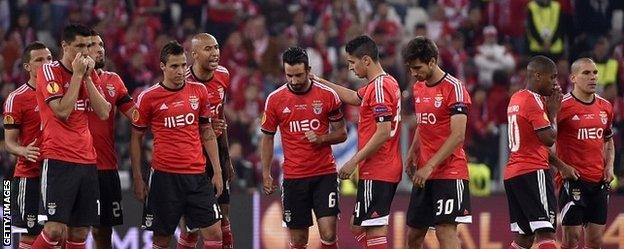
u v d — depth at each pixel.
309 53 69.44
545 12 72.50
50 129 36.59
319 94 38.84
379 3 76.69
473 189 55.84
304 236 39.72
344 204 50.03
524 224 39.50
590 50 73.50
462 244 50.75
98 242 39.62
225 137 40.69
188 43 67.00
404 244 50.03
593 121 40.97
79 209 37.00
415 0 78.00
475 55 72.56
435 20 74.94
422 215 38.56
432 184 38.03
